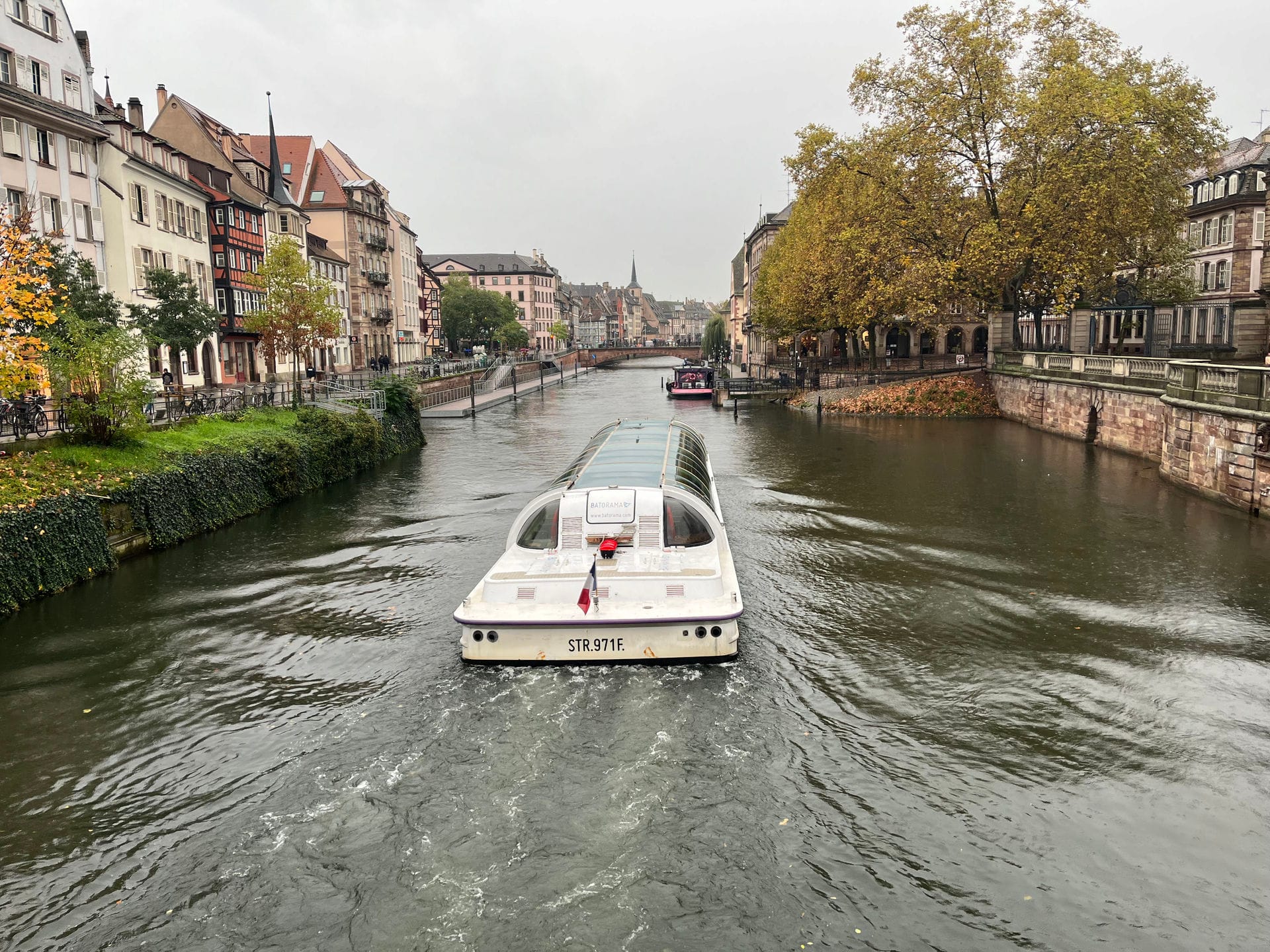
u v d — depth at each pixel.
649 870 7.27
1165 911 6.75
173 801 8.53
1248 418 19.16
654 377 109.88
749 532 19.16
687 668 10.80
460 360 95.50
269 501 23.02
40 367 16.53
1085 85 35.12
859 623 13.13
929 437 36.69
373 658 11.97
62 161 31.97
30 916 6.96
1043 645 12.12
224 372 47.16
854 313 48.44
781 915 6.74
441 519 21.36
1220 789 8.38
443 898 7.00
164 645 12.62
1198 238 50.50
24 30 30.66
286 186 64.62
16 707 10.66
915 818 7.97
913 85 41.19
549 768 8.82
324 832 7.93
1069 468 26.77
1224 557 15.98
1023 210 37.38
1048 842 7.60
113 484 17.31
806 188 49.47
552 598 11.21
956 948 6.40
